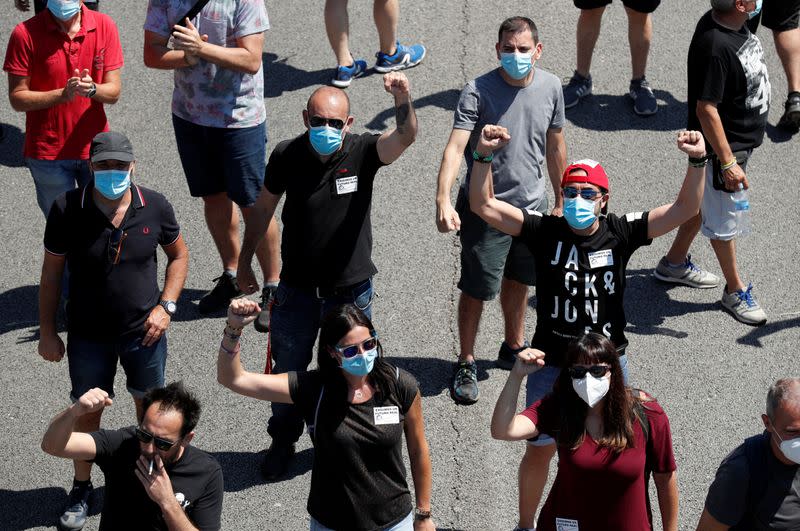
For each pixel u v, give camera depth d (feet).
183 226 48.39
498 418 27.63
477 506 35.83
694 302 44.32
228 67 39.91
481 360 41.63
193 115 41.45
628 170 50.42
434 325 43.16
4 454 38.09
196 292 45.14
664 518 28.71
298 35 59.31
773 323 43.16
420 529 29.73
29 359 42.11
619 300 32.17
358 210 34.50
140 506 26.81
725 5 40.22
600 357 26.43
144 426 25.70
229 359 27.32
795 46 51.72
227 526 35.19
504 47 35.91
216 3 39.93
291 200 34.35
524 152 37.40
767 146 52.19
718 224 41.91
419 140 52.19
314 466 28.25
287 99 54.75
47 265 33.35
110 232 32.96
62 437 26.04
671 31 59.00
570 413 27.17
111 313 33.68
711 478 36.76
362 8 61.26
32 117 41.22
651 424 27.43
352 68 55.31
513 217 32.12
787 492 26.09
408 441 28.78
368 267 35.29
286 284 35.22
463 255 38.34
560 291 31.91
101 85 40.70
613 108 54.03
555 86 37.45
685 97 54.80
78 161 41.83
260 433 38.78
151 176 50.96
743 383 40.50
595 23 52.19
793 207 48.75
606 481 27.07
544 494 36.06
